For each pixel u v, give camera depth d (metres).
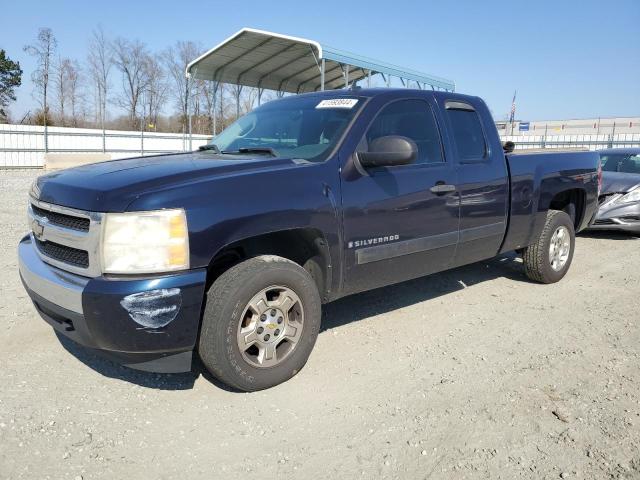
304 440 2.88
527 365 3.85
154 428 2.97
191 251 2.97
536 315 4.94
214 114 23.06
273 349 3.38
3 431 2.87
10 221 9.37
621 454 2.78
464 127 4.85
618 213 8.82
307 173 3.56
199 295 2.99
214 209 3.06
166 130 56.00
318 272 3.79
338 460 2.71
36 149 29.03
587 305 5.25
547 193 5.60
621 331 4.54
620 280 6.21
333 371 3.70
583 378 3.64
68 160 25.56
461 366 3.82
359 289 4.03
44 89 46.84
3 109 55.22
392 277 4.22
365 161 3.81
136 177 3.16
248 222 3.19
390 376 3.64
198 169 3.31
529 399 3.34
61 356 3.80
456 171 4.57
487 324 4.68
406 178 4.14
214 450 2.78
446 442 2.88
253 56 19.38
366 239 3.88
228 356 3.17
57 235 3.16
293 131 4.27
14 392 3.29
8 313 4.57
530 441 2.89
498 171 4.99
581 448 2.83
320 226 3.56
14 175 22.28
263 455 2.75
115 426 2.97
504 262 7.04
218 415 3.11
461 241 4.66
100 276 2.91
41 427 2.92
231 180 3.22
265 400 3.29
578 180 6.08
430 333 4.45
